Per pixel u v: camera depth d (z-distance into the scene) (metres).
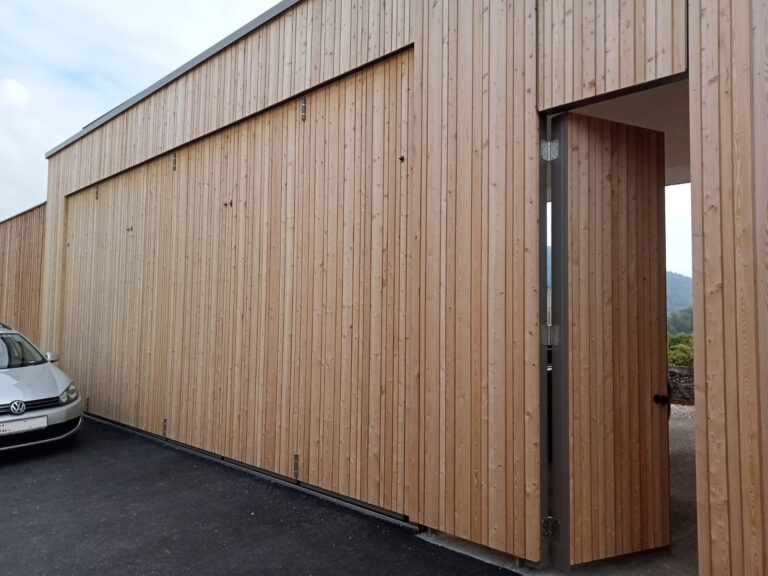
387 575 2.90
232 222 5.23
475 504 3.14
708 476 2.25
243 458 4.93
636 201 3.11
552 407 2.94
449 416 3.31
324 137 4.36
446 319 3.35
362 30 4.02
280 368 4.62
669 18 2.45
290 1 4.62
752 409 2.13
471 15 3.29
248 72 5.07
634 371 3.06
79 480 4.62
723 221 2.24
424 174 3.53
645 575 2.86
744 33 2.21
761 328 2.12
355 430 3.96
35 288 9.01
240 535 3.45
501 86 3.11
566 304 2.89
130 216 6.73
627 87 2.59
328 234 4.27
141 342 6.38
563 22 2.85
